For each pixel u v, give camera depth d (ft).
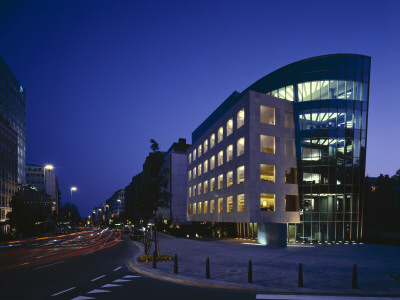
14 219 184.44
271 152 111.45
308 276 40.96
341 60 111.45
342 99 110.32
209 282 37.42
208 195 157.17
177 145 244.42
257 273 43.29
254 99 111.24
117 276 44.65
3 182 210.59
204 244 98.32
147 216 62.85
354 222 108.06
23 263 63.62
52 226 311.27
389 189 168.55
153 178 65.10
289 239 110.01
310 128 111.96
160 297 31.89
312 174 110.52
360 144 110.73
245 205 110.42
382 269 46.60
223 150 136.46
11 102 272.31
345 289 33.73
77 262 62.80
